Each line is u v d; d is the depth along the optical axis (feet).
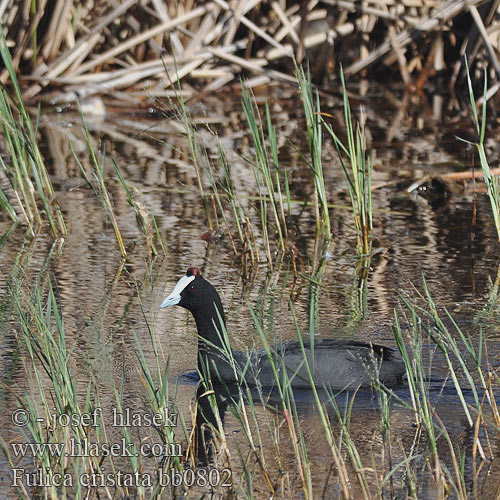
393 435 27.96
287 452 27.09
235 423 29.19
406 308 38.73
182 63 73.46
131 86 74.28
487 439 26.71
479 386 31.24
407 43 77.25
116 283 41.93
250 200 54.29
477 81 77.20
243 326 37.11
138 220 48.29
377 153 63.67
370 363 32.12
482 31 71.31
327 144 67.00
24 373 32.01
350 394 31.35
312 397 31.24
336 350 32.42
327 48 79.05
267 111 46.70
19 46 71.87
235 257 46.32
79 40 72.74
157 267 44.32
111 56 72.59
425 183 56.54
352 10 76.69
